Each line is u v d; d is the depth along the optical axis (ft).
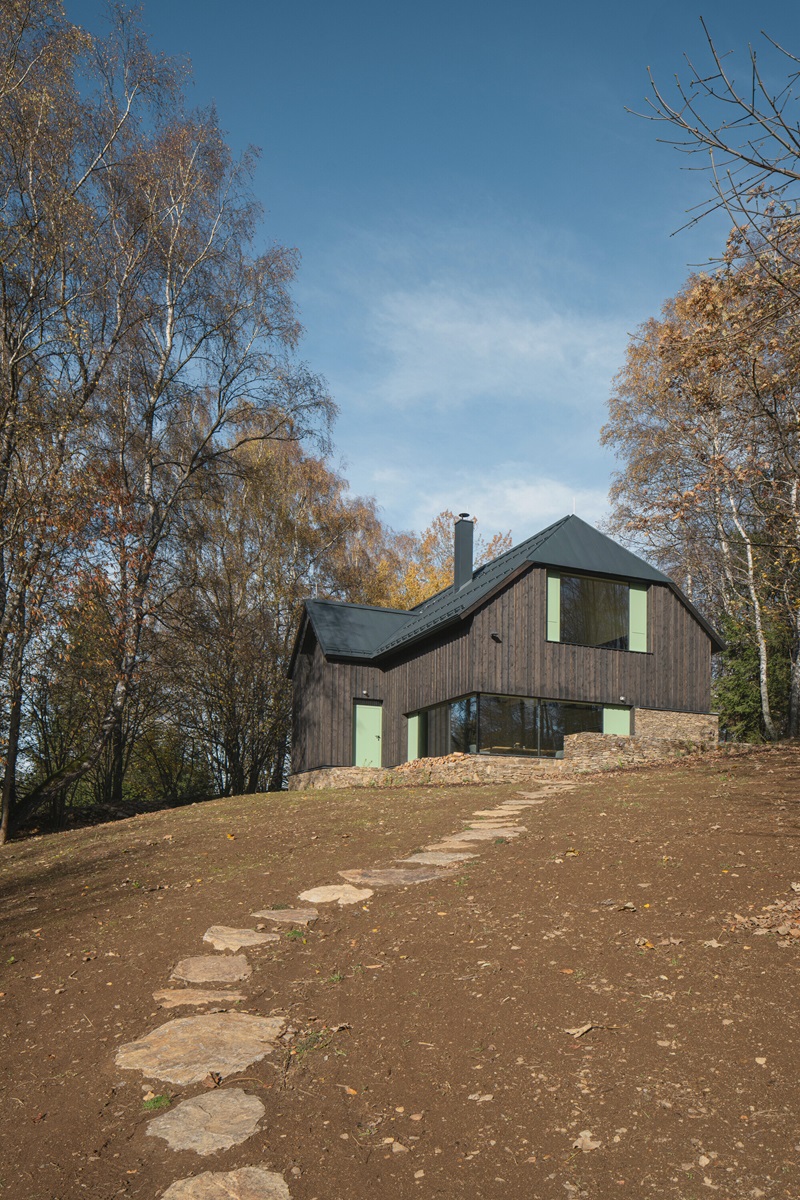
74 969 22.45
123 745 95.09
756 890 22.26
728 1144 12.57
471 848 31.35
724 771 45.80
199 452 75.82
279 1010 18.70
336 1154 13.39
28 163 59.41
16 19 58.08
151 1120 14.61
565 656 69.26
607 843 29.09
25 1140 14.37
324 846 34.68
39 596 57.06
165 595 81.56
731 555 86.22
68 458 59.21
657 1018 16.24
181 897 28.50
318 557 108.47
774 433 27.25
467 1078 15.12
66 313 62.49
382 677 81.56
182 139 69.15
